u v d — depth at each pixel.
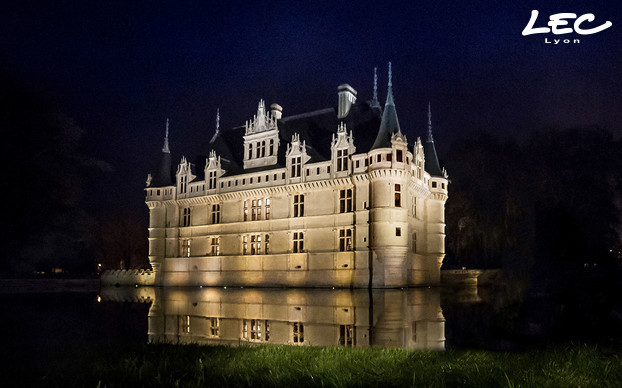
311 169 53.88
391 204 48.12
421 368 8.25
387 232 47.62
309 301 32.84
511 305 25.62
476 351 10.16
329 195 52.47
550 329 15.16
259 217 58.25
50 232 46.88
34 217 44.78
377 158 48.59
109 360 9.43
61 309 27.50
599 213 62.44
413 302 30.78
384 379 7.61
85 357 9.82
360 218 49.88
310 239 53.09
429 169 59.62
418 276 55.09
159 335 16.92
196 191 64.38
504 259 61.00
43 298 39.06
